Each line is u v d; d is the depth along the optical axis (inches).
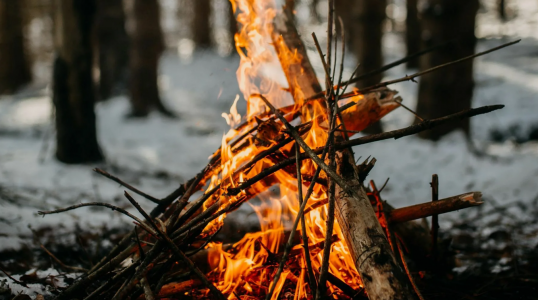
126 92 597.3
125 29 600.7
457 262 139.9
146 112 506.0
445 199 106.0
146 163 306.8
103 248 152.8
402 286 78.1
